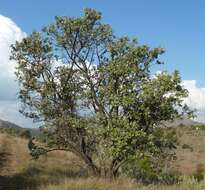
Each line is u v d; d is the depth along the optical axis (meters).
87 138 22.39
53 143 23.00
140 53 21.44
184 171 39.88
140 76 21.58
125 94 20.81
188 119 20.83
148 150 20.48
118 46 22.00
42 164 32.03
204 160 54.03
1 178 23.55
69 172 26.11
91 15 22.23
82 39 22.50
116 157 20.80
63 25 22.22
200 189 18.47
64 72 22.45
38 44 22.41
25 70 22.58
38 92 22.59
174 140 21.69
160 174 21.84
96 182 17.02
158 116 20.81
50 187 16.92
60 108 22.28
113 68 20.97
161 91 20.11
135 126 20.03
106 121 20.95
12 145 42.44
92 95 21.70
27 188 18.62
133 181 18.77
